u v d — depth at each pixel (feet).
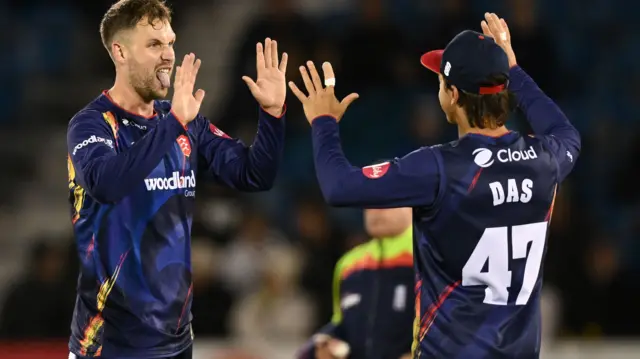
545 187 43.88
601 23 140.46
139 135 46.83
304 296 94.89
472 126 44.11
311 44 126.31
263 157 48.83
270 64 49.55
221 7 141.28
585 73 136.67
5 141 131.13
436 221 43.29
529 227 43.52
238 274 99.04
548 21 140.56
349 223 113.09
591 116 131.34
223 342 91.30
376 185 42.52
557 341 90.68
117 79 47.19
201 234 103.65
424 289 44.19
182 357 47.42
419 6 130.82
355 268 63.05
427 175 42.75
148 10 46.09
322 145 44.50
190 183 47.42
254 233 102.01
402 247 61.62
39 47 139.85
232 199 113.60
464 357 42.78
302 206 110.01
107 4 142.72
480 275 43.11
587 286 103.55
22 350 81.76
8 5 142.31
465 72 43.16
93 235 45.85
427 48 127.65
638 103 133.59
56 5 142.82
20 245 120.16
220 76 135.13
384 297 61.16
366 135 126.82
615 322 102.99
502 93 43.57
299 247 106.11
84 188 43.70
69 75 137.90
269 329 91.61
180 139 47.26
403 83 128.06
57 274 99.14
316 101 45.75
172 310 46.34
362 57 127.34
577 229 108.68
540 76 127.03
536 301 44.29
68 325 98.27
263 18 126.72
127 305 45.65
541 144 44.62
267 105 48.78
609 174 124.98
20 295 98.07
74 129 45.37
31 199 125.90
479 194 42.86
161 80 46.50
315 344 62.64
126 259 45.55
